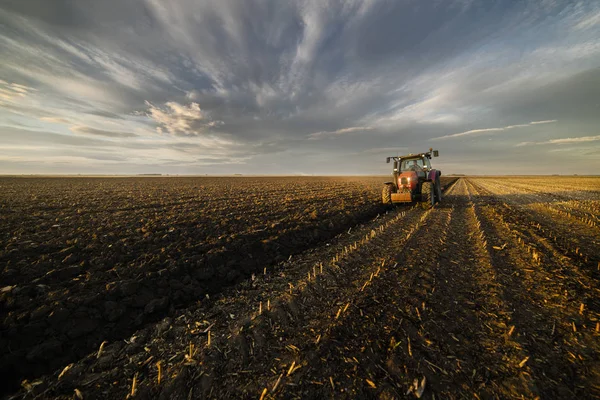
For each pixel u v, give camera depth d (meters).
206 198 16.02
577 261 4.99
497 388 2.18
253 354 2.75
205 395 2.27
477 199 16.20
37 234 6.90
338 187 28.03
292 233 7.73
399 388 2.24
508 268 4.75
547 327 2.97
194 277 4.88
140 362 2.77
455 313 3.33
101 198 15.36
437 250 5.93
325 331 3.01
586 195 17.53
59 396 2.37
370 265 5.15
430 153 13.48
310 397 2.18
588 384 2.17
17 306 3.54
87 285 4.18
